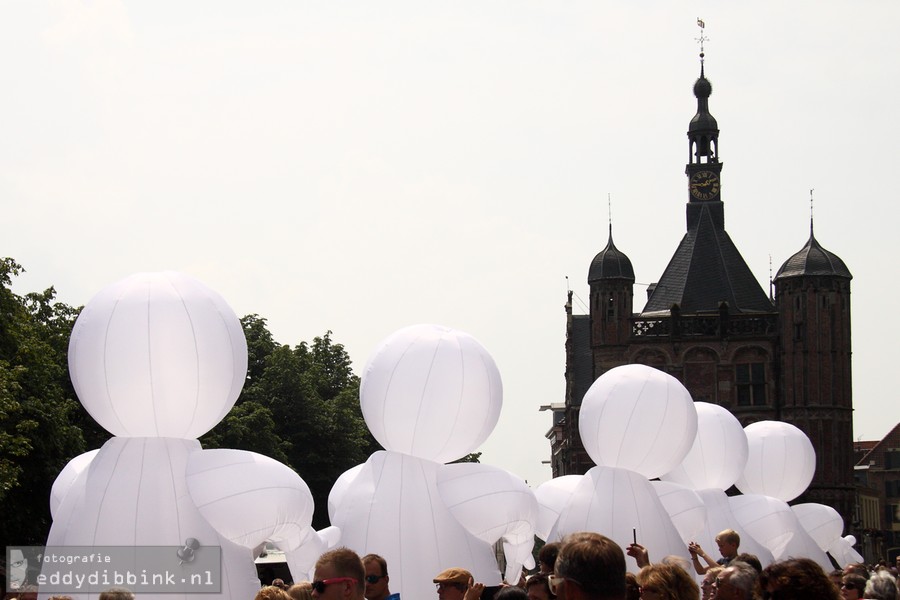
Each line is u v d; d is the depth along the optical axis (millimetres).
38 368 45000
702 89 88000
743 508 31500
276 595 10617
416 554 20594
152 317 17656
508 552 21938
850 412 80000
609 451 24453
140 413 17828
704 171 86188
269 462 18516
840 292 80062
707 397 81875
